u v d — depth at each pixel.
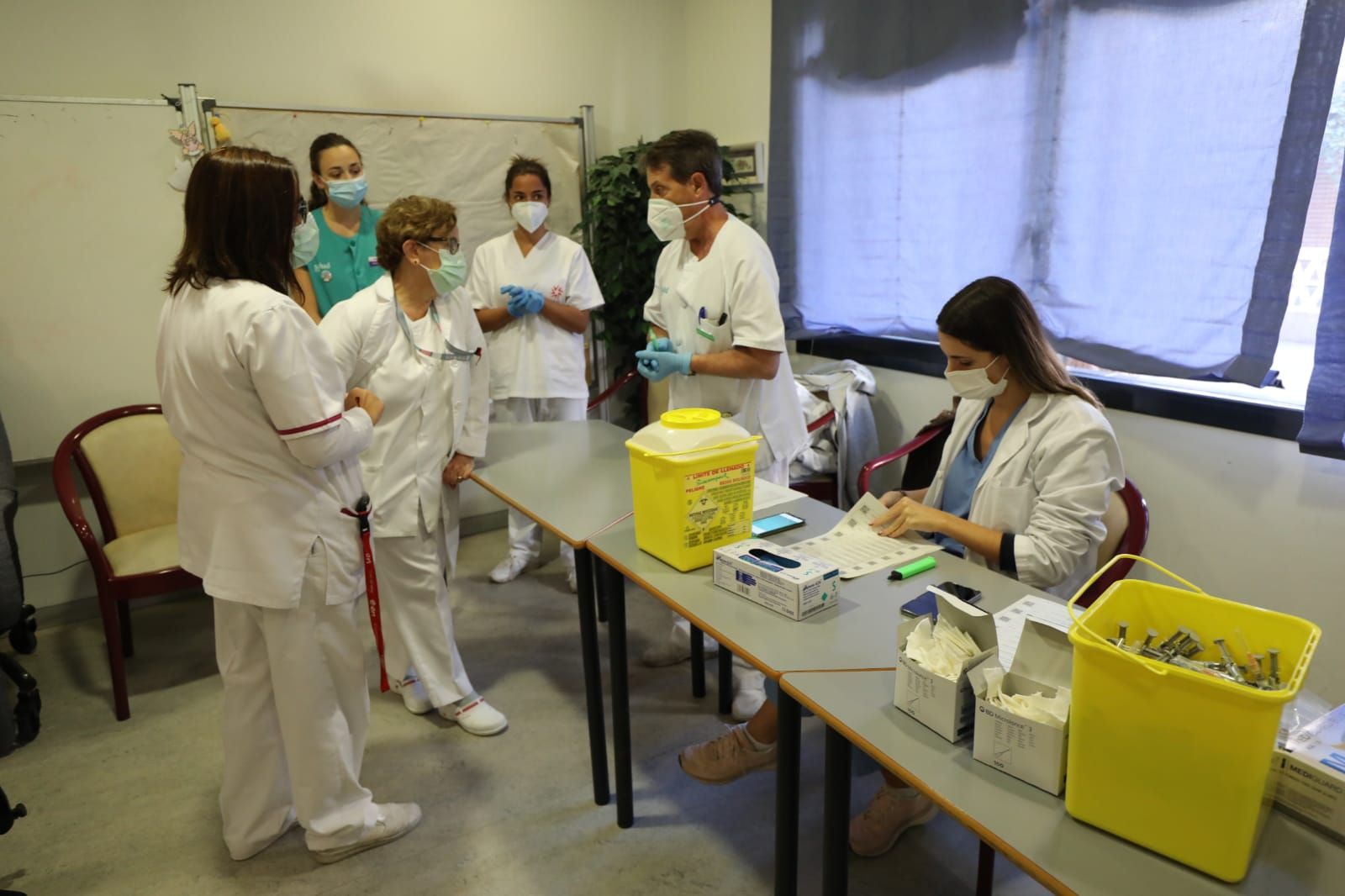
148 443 2.79
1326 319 1.87
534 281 2.94
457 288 2.06
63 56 2.75
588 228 3.76
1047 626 1.00
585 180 3.73
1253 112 2.01
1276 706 0.73
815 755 2.14
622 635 1.76
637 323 3.73
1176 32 2.13
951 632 1.08
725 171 3.54
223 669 1.66
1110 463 1.56
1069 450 1.57
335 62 3.19
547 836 1.88
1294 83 1.89
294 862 1.82
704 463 1.49
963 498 1.80
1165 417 2.32
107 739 2.30
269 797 1.80
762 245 2.19
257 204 1.36
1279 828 0.88
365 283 2.79
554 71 3.67
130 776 2.14
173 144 2.83
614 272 3.67
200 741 2.29
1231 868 0.79
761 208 3.72
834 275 3.36
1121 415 2.44
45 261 2.70
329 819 1.75
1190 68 2.11
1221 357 2.15
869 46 3.00
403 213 1.87
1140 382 2.43
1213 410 2.21
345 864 1.81
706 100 3.91
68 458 2.52
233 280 1.39
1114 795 0.85
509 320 2.92
